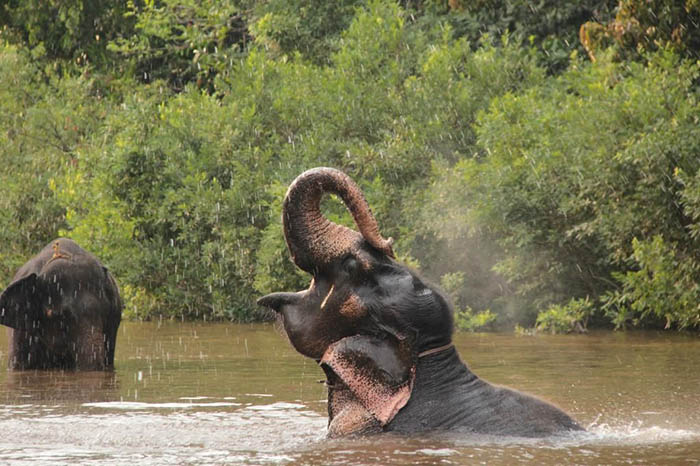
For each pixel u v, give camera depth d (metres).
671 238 46.62
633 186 46.59
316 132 59.88
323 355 19.42
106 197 63.12
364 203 19.16
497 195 48.97
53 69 87.62
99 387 29.89
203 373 33.25
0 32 93.62
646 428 21.28
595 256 50.31
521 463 16.92
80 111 81.56
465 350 40.00
